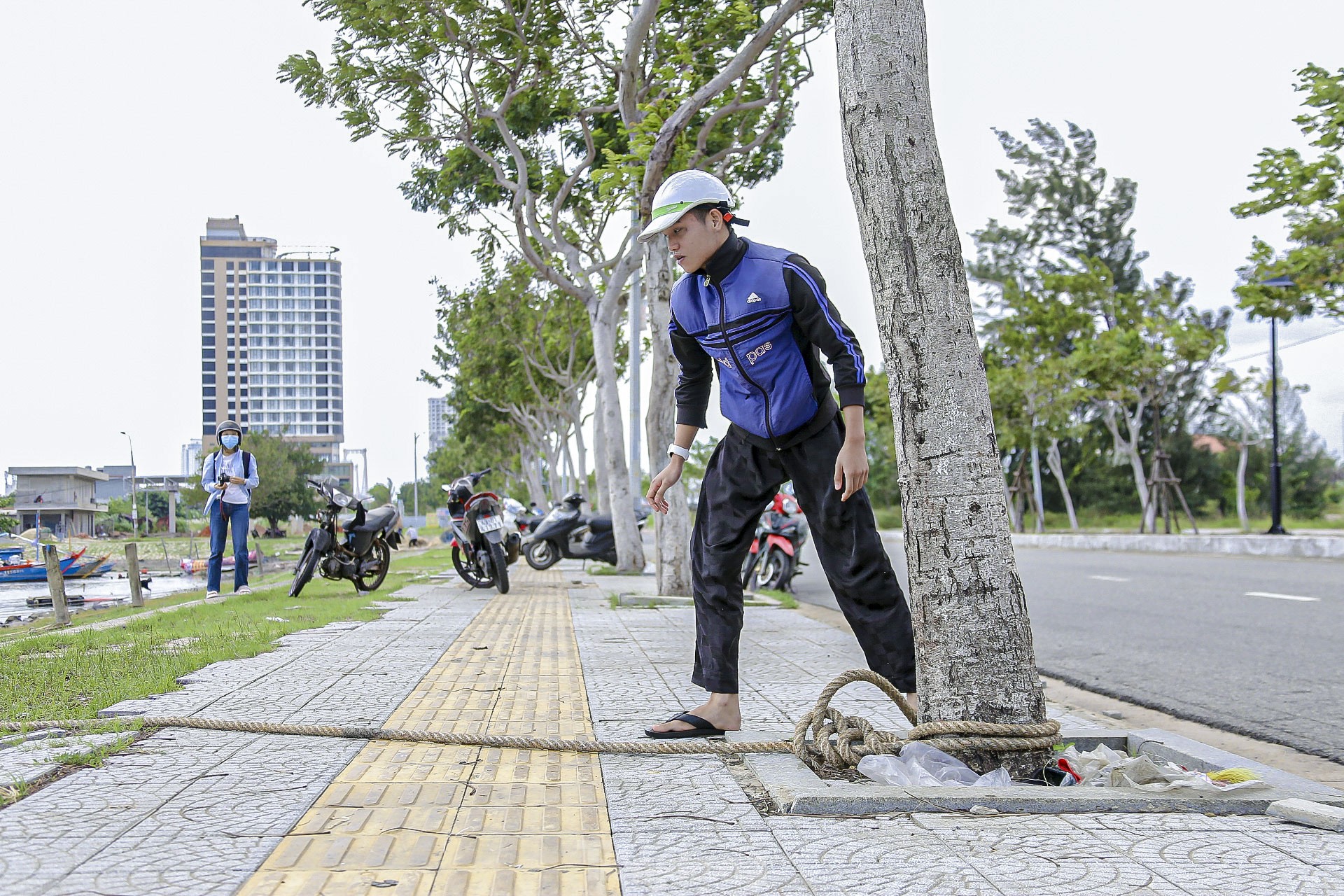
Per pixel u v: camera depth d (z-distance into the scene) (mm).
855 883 2365
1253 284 19062
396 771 3373
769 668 5895
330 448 165375
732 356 3727
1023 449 35188
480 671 5570
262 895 2236
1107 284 31047
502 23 11852
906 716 3871
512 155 13891
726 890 2311
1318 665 6457
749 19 10078
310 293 165250
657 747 3689
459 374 36094
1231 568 15133
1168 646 7465
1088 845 2658
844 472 3645
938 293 3400
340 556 11531
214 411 163875
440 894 2273
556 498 37125
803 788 3123
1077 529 35875
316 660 5926
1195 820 2908
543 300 28891
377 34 11898
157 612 9023
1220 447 48688
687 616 8891
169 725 3988
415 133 13172
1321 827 2822
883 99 3434
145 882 2297
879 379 37875
